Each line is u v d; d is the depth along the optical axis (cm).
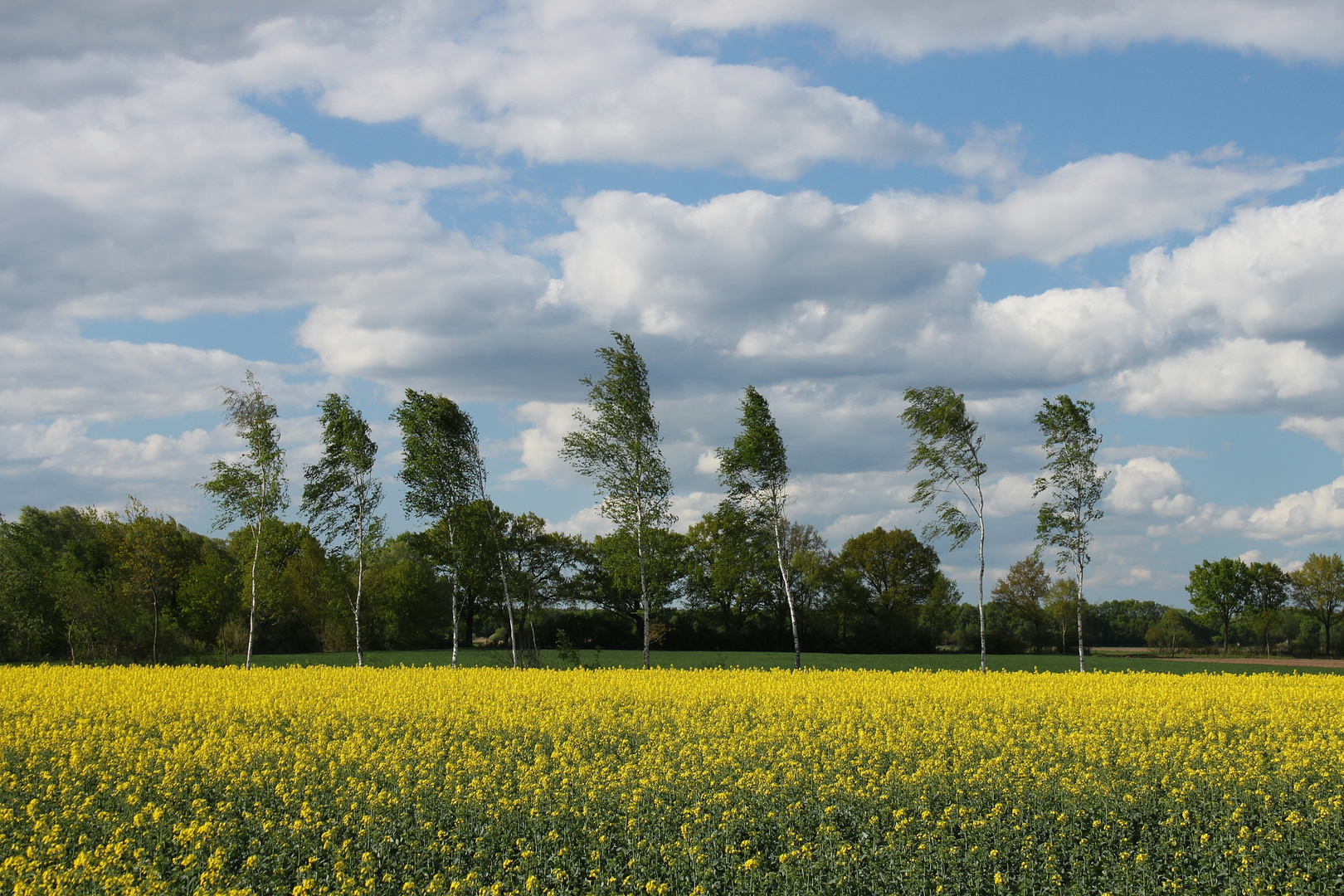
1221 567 7556
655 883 886
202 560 6794
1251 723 1711
